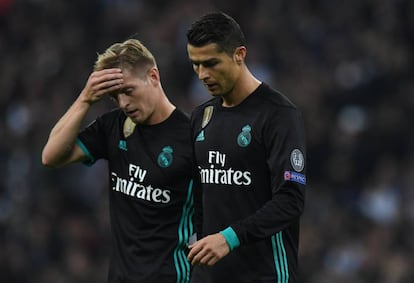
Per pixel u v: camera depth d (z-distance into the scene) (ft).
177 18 193.06
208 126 68.13
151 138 73.15
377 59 192.34
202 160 68.33
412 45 198.70
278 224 64.13
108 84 71.05
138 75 71.77
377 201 161.58
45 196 160.04
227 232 63.52
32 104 182.19
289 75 185.68
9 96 187.42
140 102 71.82
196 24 65.26
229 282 67.00
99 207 160.15
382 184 163.32
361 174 167.22
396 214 159.33
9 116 182.39
